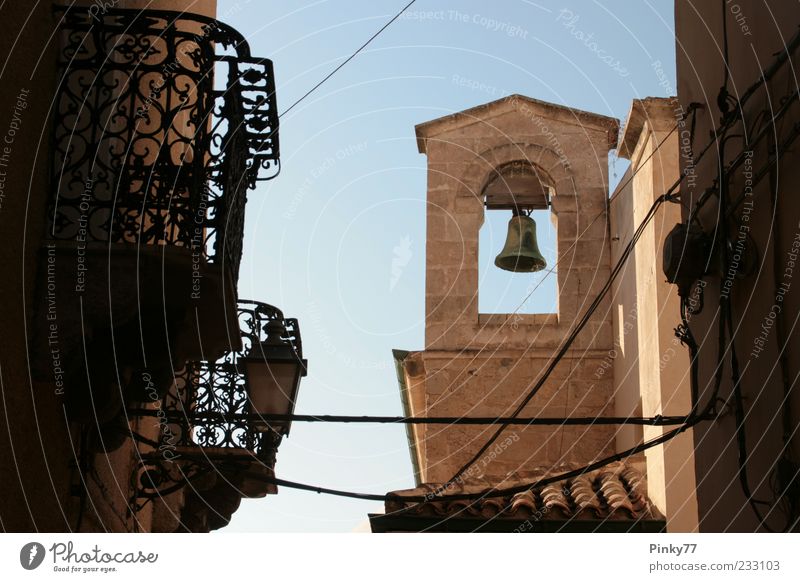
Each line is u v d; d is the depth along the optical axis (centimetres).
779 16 763
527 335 1495
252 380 1007
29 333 742
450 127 1600
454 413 1462
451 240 1553
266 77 847
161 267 763
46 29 771
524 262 1544
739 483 798
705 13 919
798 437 709
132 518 1017
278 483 874
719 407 846
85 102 788
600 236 1535
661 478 1163
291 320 1073
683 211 962
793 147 727
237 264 863
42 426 752
